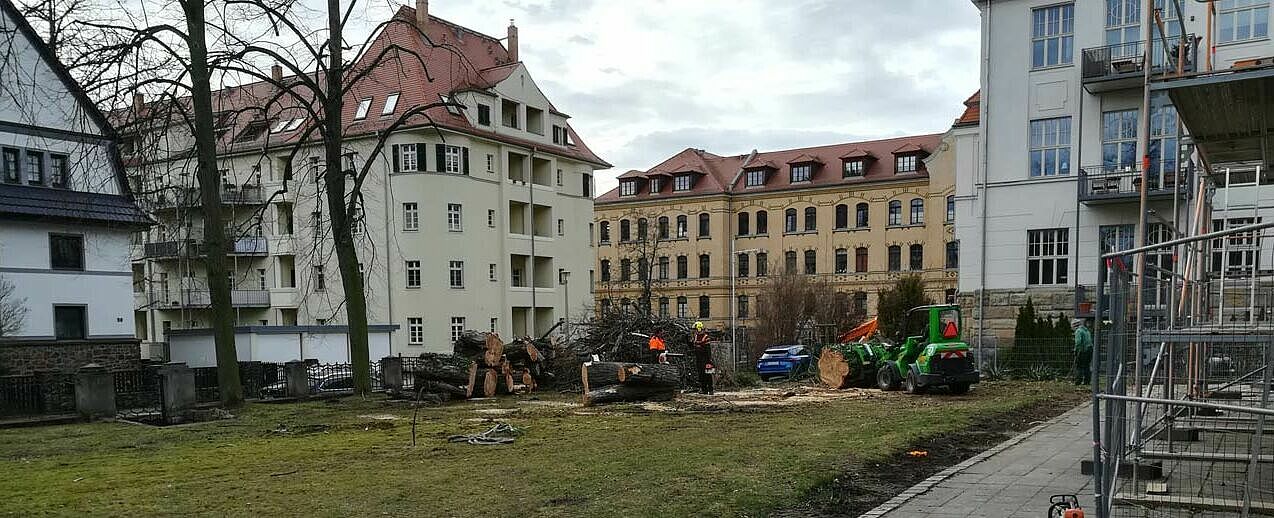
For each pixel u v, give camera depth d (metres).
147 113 18.36
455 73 44.22
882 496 7.92
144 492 8.35
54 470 10.03
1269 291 8.73
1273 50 21.94
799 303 41.81
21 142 25.70
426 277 41.88
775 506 7.38
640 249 60.78
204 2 18.19
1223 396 8.06
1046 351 23.83
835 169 62.41
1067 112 25.23
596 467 9.19
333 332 29.72
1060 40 25.34
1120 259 6.68
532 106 48.31
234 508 7.52
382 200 42.25
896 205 58.69
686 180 67.06
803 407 16.78
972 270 27.02
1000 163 26.36
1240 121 10.22
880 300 39.12
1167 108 23.67
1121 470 6.83
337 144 20.58
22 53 24.59
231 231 22.20
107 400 16.61
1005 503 7.36
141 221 28.42
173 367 16.50
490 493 7.90
